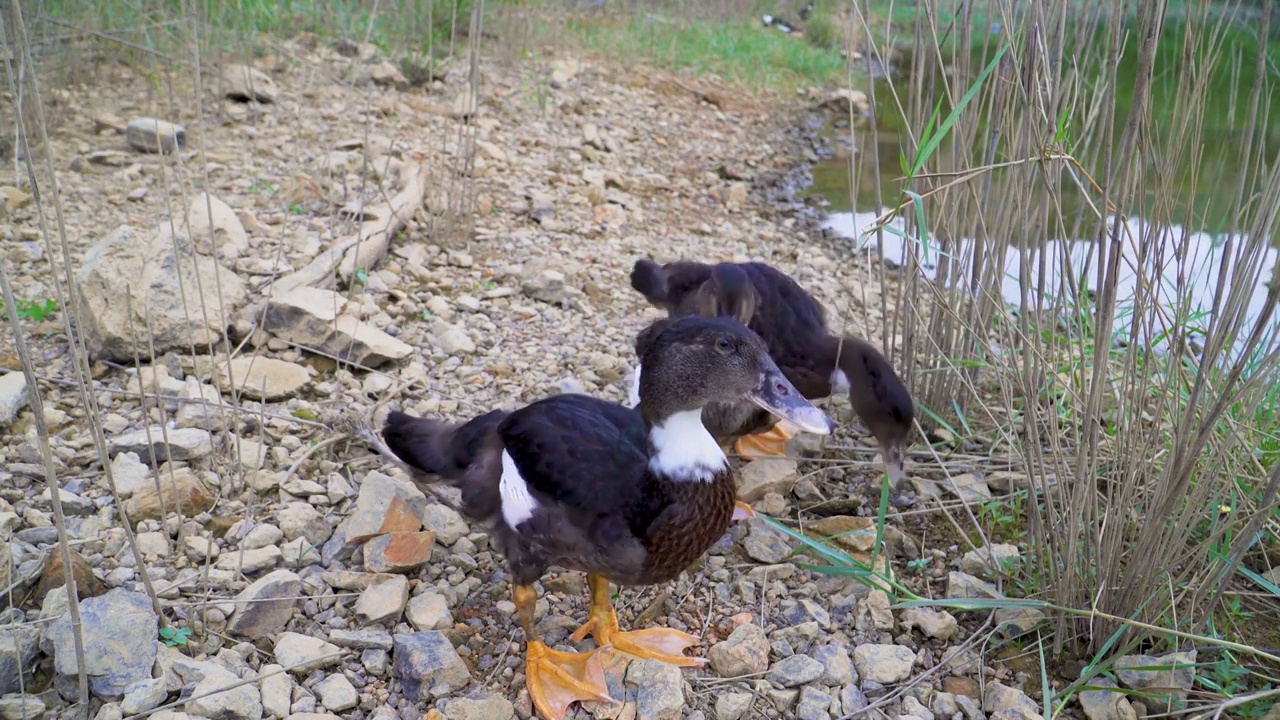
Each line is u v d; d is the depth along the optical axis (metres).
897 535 0.82
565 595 0.76
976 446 0.94
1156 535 0.65
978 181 0.88
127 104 1.44
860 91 2.30
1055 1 0.74
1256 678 0.69
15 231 1.08
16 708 0.59
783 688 0.68
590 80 2.03
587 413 0.68
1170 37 1.51
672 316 0.95
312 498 0.79
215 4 1.66
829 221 1.57
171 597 0.69
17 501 0.75
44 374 0.88
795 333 0.90
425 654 0.65
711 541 0.68
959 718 0.66
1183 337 0.68
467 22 1.96
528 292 1.14
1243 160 0.65
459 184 1.38
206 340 0.94
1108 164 0.62
